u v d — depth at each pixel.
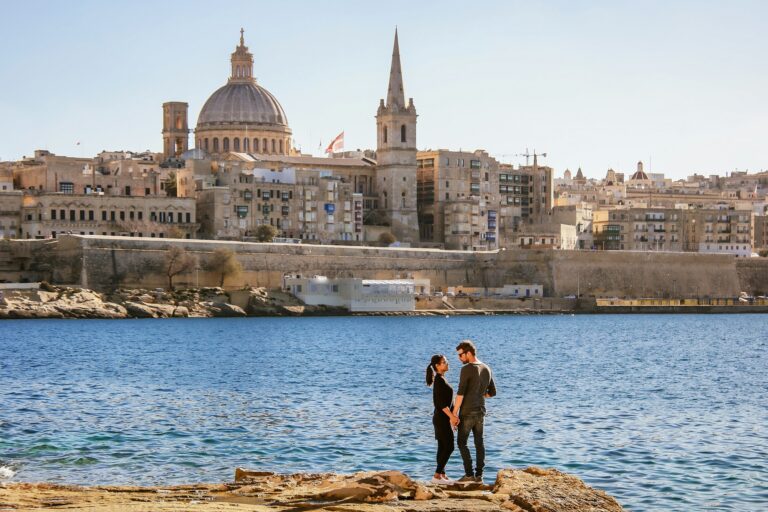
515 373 95.62
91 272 193.75
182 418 63.22
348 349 124.88
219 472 47.88
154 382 84.62
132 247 199.00
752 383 87.62
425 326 178.00
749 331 171.62
